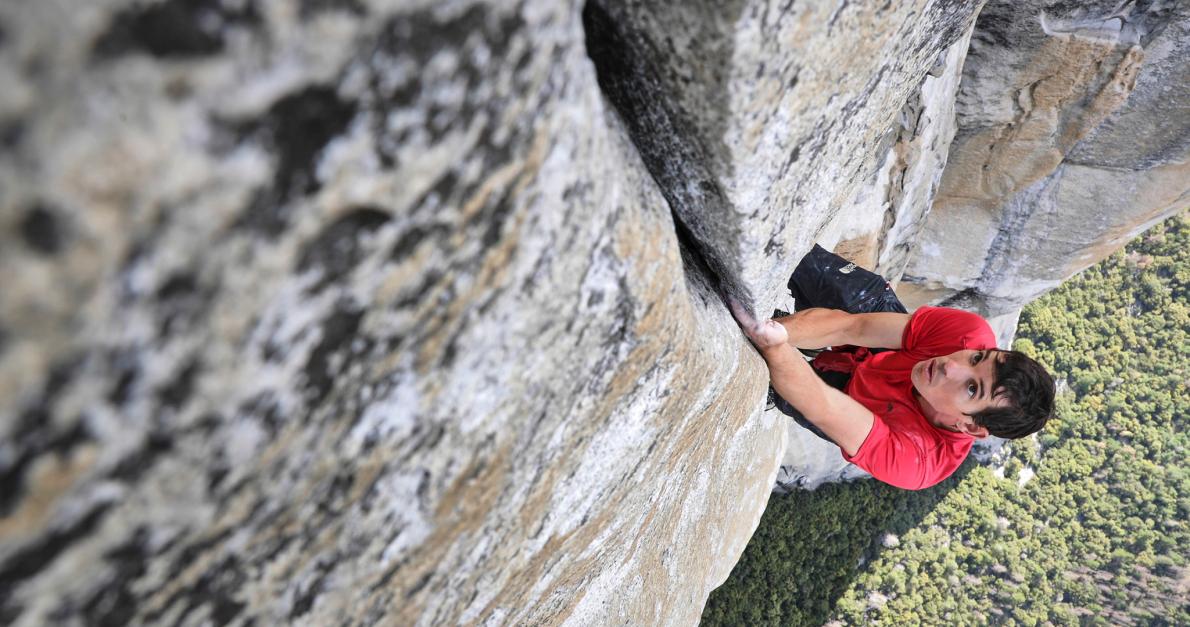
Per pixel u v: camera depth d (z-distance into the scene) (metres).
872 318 2.17
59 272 0.37
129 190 0.38
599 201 0.80
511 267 0.71
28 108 0.33
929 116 3.26
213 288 0.45
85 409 0.43
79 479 0.45
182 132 0.38
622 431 1.18
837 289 2.38
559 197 0.72
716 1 0.74
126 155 0.37
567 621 1.74
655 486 1.65
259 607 0.70
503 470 0.92
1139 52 3.12
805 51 0.90
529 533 1.11
